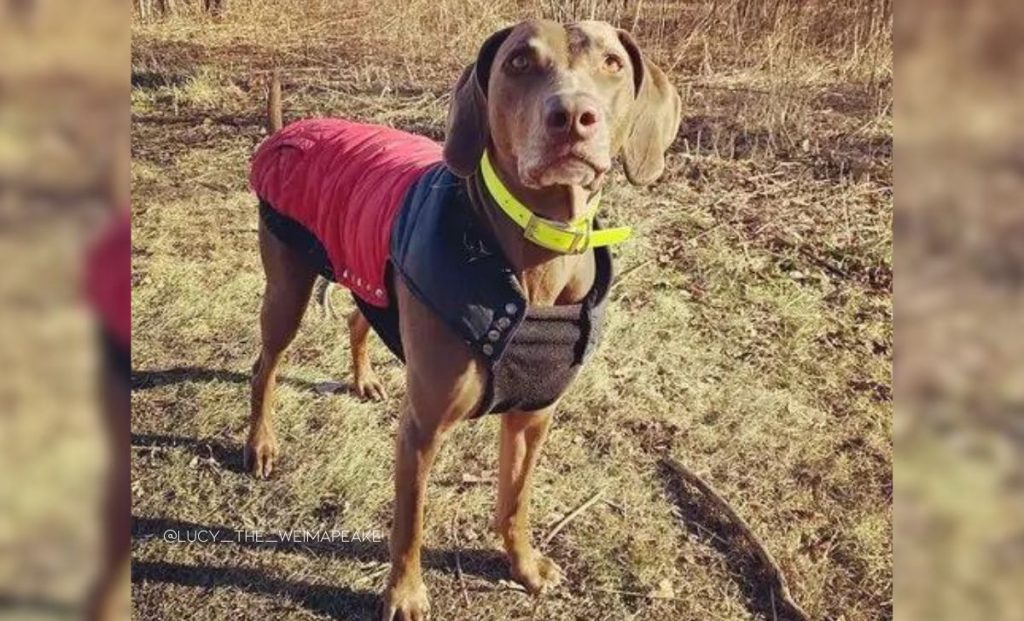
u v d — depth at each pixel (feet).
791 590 4.12
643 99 3.31
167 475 4.64
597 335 3.36
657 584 4.12
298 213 4.14
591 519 4.46
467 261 3.12
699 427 5.11
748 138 8.79
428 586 4.07
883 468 4.86
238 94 10.06
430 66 10.75
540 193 3.05
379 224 3.56
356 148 4.06
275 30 12.29
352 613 3.94
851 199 7.71
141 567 4.10
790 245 6.98
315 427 5.00
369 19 12.35
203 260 6.60
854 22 10.17
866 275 6.63
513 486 3.88
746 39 10.65
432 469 4.74
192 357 5.54
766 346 5.83
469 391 3.25
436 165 3.59
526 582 4.05
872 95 9.61
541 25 3.03
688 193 7.76
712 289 6.40
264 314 4.47
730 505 4.52
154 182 7.86
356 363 5.18
